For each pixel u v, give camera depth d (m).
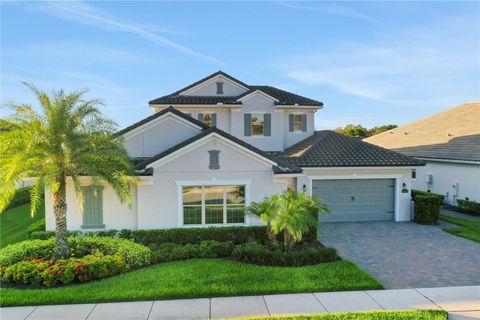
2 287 10.95
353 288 10.68
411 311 9.08
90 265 11.42
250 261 13.13
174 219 16.78
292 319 8.69
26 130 12.77
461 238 17.12
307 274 11.68
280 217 13.38
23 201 30.42
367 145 22.62
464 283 11.28
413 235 17.70
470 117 32.06
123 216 16.80
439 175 26.50
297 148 24.86
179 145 17.14
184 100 27.83
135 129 18.89
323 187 20.77
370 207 21.11
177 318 8.89
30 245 13.66
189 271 11.99
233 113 27.22
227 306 9.54
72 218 16.61
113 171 14.11
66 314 9.12
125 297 9.98
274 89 30.67
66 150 13.10
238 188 17.14
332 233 18.16
